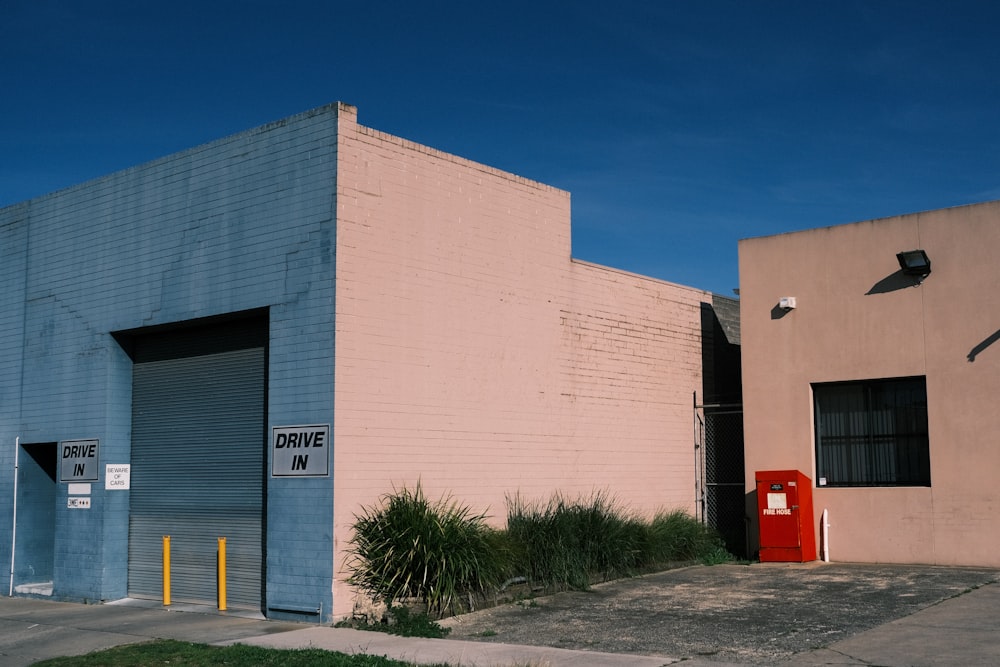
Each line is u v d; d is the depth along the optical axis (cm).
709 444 2092
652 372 1972
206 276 1557
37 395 1825
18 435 1848
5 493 1858
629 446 1891
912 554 1691
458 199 1592
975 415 1650
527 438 1677
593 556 1602
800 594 1408
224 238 1539
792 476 1775
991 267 1655
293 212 1451
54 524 1856
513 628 1242
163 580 1580
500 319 1648
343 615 1352
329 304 1389
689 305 2103
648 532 1742
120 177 1719
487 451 1598
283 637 1244
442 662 1041
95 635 1329
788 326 1862
